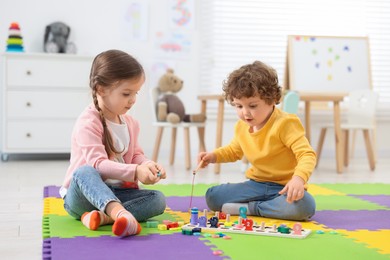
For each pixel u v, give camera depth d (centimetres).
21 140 402
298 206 172
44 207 199
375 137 433
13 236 155
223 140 457
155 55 440
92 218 152
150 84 439
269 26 466
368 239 147
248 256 126
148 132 441
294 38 453
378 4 481
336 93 422
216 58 457
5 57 396
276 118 181
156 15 440
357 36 472
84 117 167
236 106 180
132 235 147
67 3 428
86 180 154
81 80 408
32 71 401
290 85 445
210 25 455
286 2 467
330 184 286
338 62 456
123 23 435
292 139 176
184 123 365
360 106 411
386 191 259
